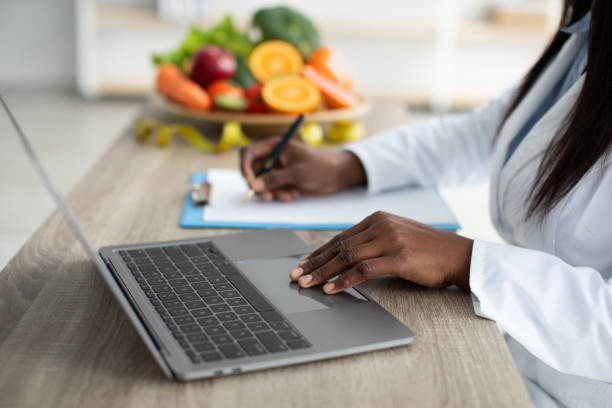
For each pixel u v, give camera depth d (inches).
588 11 40.1
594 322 29.7
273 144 47.2
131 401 23.8
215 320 27.9
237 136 56.4
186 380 24.8
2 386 24.4
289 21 70.9
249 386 24.7
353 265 32.0
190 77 65.3
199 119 65.7
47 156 136.2
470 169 49.8
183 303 29.2
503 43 187.6
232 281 31.6
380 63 189.3
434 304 31.4
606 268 36.1
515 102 44.6
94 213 41.6
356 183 47.7
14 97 177.6
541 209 36.2
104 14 176.2
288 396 24.3
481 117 50.1
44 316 29.1
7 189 118.8
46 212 109.8
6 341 27.2
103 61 185.8
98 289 31.6
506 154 42.3
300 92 60.1
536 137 38.8
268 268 33.3
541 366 39.8
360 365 26.2
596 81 33.6
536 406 38.4
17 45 185.6
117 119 164.4
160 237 38.5
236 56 68.9
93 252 25.3
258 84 63.4
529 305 30.4
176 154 55.2
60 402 23.6
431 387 25.2
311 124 60.6
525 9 174.1
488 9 182.4
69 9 183.5
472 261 31.4
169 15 172.4
